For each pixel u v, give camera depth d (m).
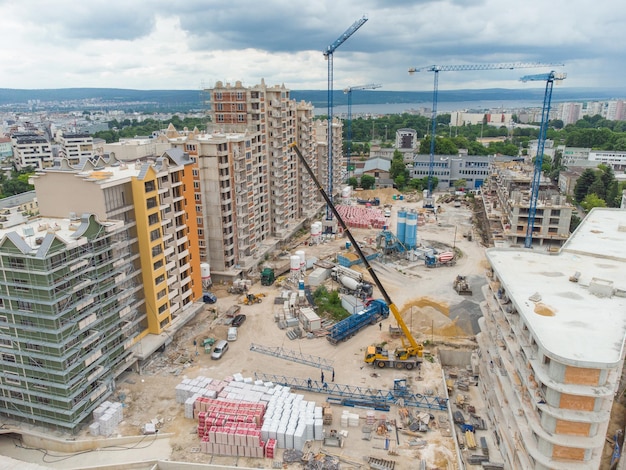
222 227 122.19
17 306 67.75
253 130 139.25
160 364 90.00
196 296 108.12
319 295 119.69
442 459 67.25
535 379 57.47
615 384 52.50
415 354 89.50
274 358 92.69
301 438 67.88
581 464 53.16
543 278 71.00
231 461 66.81
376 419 75.38
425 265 142.75
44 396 70.00
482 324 89.12
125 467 66.62
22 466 62.28
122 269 81.75
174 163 96.69
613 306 61.72
